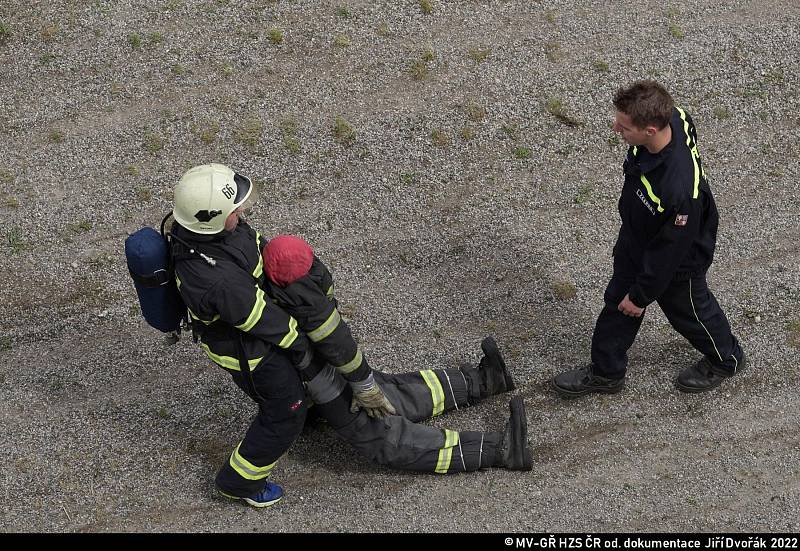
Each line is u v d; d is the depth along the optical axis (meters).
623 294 12.62
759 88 18.52
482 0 19.83
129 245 10.39
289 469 13.24
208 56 18.77
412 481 13.08
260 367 11.06
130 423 13.80
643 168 10.97
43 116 17.97
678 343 14.73
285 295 10.63
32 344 14.93
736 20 19.64
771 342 14.66
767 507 12.73
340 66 18.67
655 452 13.38
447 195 16.97
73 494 12.97
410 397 13.45
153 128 17.77
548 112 18.06
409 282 15.75
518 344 14.82
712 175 17.20
